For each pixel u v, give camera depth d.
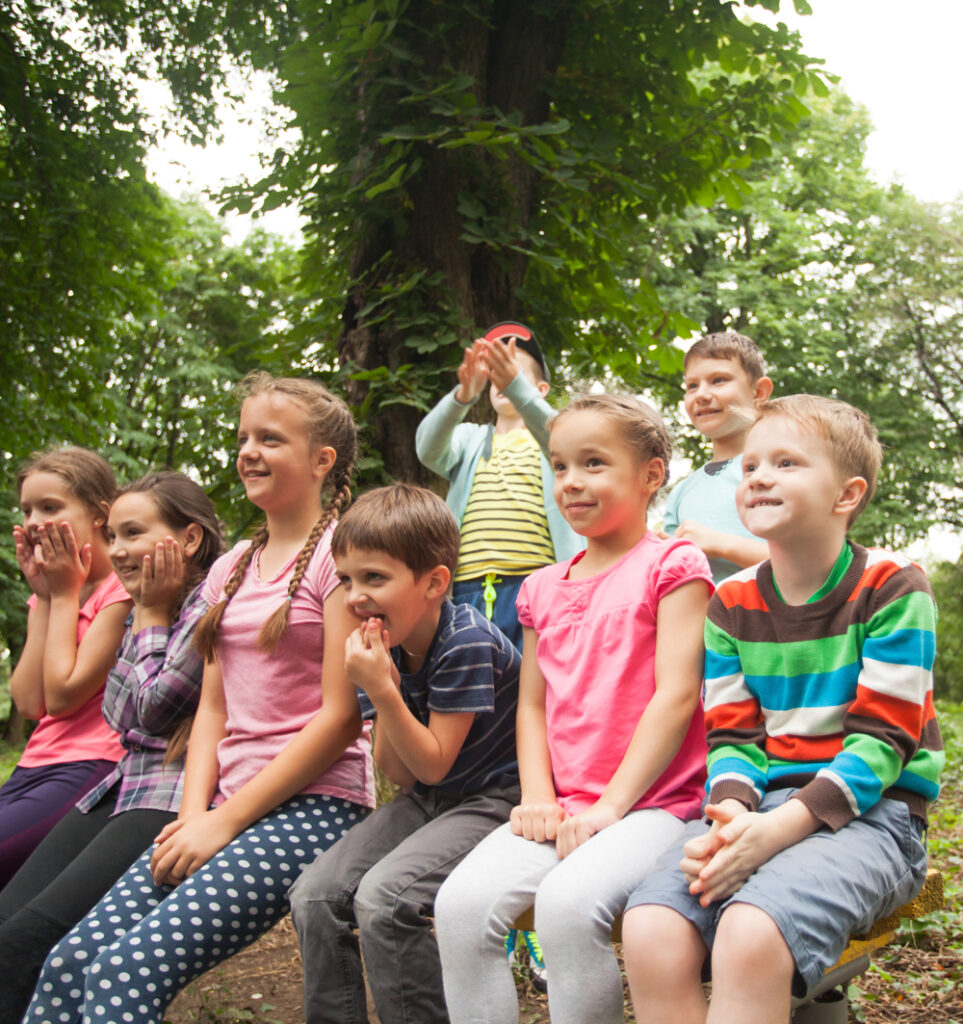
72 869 2.01
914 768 1.50
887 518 16.70
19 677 2.60
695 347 2.87
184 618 2.27
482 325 4.73
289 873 1.86
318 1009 1.73
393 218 4.60
